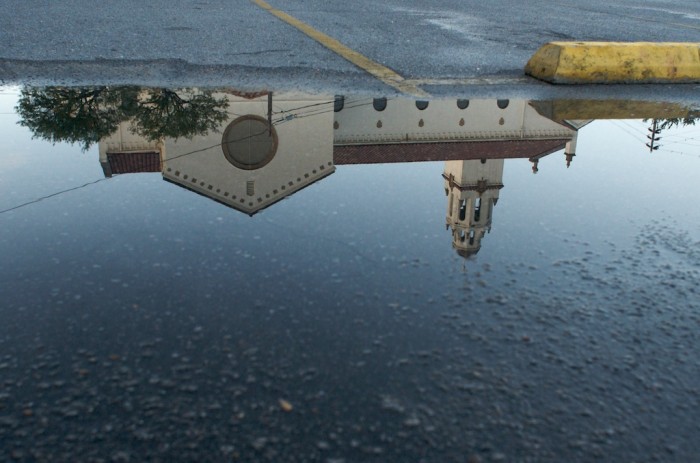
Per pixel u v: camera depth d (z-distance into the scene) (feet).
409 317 7.36
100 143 13.70
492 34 30.73
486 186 11.65
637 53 21.53
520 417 5.86
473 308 7.59
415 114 20.81
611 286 8.21
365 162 13.94
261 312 7.39
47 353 6.57
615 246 9.39
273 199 10.97
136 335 6.90
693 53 21.99
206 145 14.80
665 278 8.46
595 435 5.69
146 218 9.93
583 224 10.19
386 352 6.71
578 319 7.45
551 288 8.11
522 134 15.84
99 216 9.93
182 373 6.31
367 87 19.81
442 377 6.35
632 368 6.61
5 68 19.85
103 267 8.34
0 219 9.72
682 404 6.12
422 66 22.85
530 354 6.77
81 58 21.52
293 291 7.84
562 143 15.24
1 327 7.00
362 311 7.45
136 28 27.48
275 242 9.20
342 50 24.95
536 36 30.71
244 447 5.41
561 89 20.59
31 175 11.60
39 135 14.16
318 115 18.21
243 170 14.29
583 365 6.63
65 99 17.20
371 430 5.64
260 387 6.14
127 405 5.86
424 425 5.72
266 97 18.61
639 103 19.13
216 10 34.58
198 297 7.67
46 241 9.04
